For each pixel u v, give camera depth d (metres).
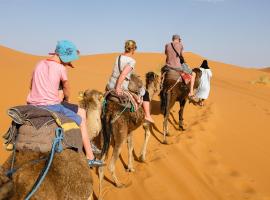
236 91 24.44
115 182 8.45
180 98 12.45
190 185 8.77
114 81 8.05
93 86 17.83
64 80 5.32
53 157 4.70
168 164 9.83
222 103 17.62
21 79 15.84
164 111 11.64
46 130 4.79
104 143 7.78
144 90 8.60
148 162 10.01
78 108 5.57
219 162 10.17
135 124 8.40
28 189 4.30
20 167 4.45
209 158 10.49
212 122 13.62
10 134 4.89
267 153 11.20
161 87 11.83
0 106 11.80
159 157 10.26
